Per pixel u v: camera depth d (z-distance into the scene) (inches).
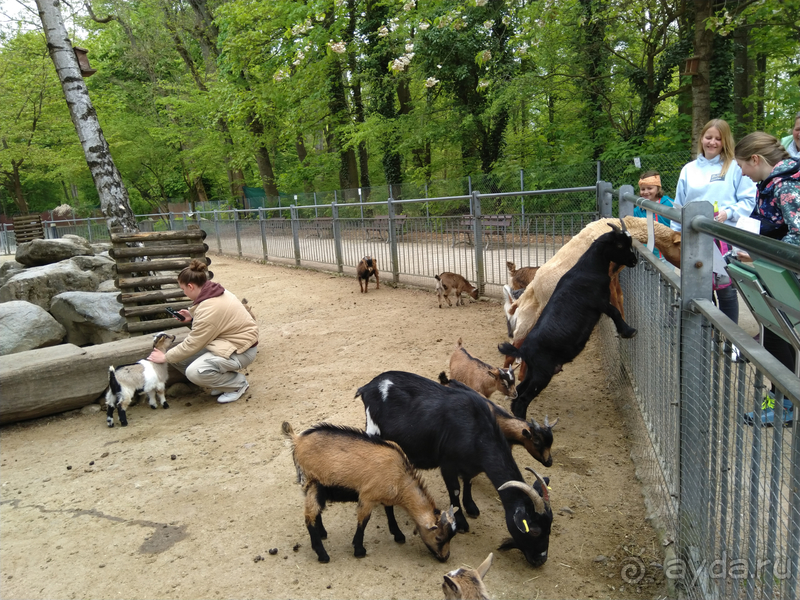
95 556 136.2
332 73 899.4
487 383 182.7
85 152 340.5
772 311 84.7
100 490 168.6
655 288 135.5
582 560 122.4
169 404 239.5
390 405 141.9
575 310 167.5
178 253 295.1
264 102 866.8
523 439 141.6
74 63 335.9
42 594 123.3
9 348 275.7
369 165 1359.5
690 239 99.3
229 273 637.9
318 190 1274.6
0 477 182.7
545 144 812.6
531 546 115.0
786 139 185.8
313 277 541.6
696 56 468.8
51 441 209.3
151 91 1304.1
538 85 675.4
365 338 308.0
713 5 457.4
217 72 973.8
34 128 1151.0
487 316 327.3
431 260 414.9
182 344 228.5
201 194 1441.9
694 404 101.1
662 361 127.4
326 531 139.9
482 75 776.9
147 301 293.1
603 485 150.0
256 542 137.3
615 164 570.3
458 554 127.1
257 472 172.4
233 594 118.9
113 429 216.4
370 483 122.0
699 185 189.6
